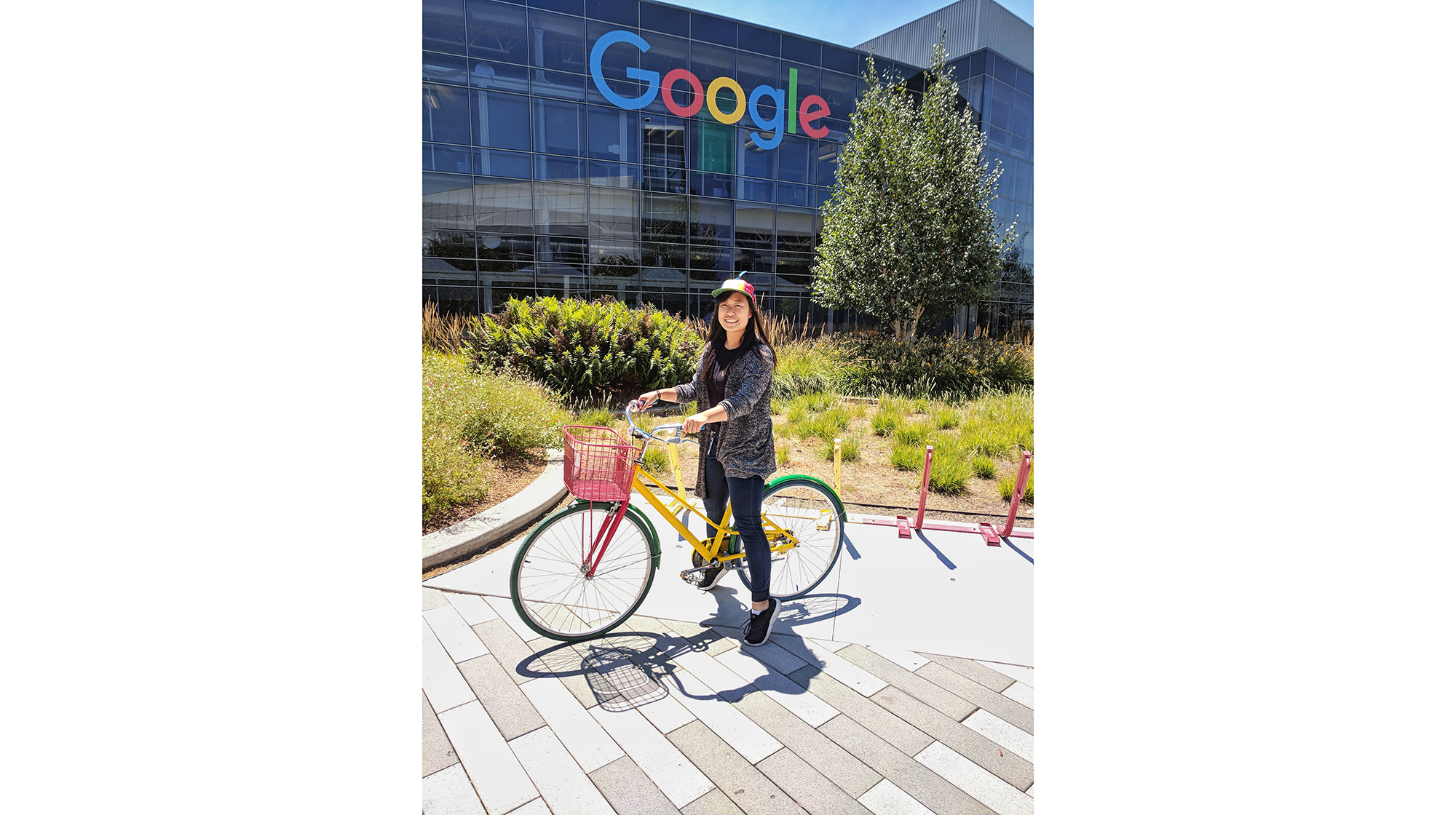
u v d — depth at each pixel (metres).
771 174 15.98
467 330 9.81
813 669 2.70
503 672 2.63
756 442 2.82
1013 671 2.70
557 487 4.69
